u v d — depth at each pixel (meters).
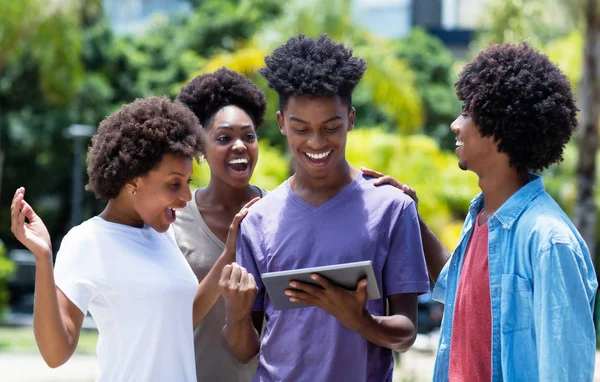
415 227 4.67
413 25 47.59
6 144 33.03
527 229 4.08
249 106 6.00
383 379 4.62
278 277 4.15
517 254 4.11
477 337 4.18
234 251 4.92
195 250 5.62
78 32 24.50
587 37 16.20
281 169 19.91
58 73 24.50
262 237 4.77
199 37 35.47
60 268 4.46
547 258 3.92
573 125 4.29
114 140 4.56
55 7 23.56
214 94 5.85
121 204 4.67
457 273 4.45
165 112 4.64
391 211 4.65
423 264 4.65
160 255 4.71
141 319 4.54
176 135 4.60
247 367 5.43
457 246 4.47
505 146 4.22
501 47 4.31
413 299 4.61
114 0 46.41
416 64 35.16
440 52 36.22
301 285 4.15
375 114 31.58
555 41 24.48
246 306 4.48
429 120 34.47
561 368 3.79
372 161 20.97
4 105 33.50
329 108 4.50
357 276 4.07
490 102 4.20
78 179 28.05
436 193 22.11
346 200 4.68
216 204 5.77
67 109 33.38
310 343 4.55
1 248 25.36
